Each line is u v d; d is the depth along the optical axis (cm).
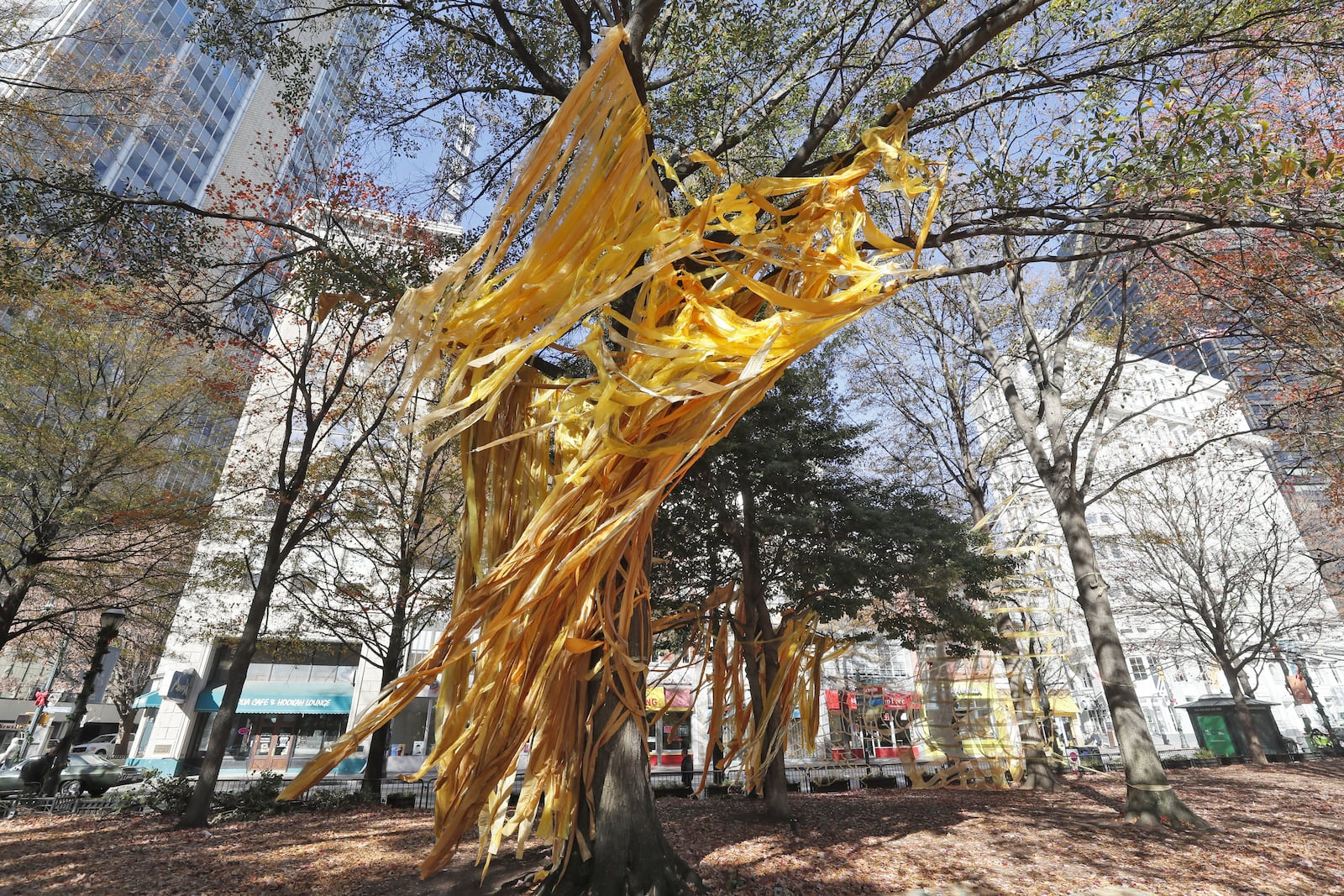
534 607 451
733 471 1277
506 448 518
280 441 2183
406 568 1609
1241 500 2433
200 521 1553
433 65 1050
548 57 1037
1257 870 781
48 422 1539
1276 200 771
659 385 433
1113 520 2948
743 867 760
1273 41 787
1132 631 3459
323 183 1438
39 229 957
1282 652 2723
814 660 1177
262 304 1373
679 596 1406
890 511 1334
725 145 931
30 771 1681
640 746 606
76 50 1377
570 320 377
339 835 1020
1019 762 1705
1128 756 1100
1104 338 1634
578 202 406
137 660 2744
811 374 1427
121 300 1353
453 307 391
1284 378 1108
